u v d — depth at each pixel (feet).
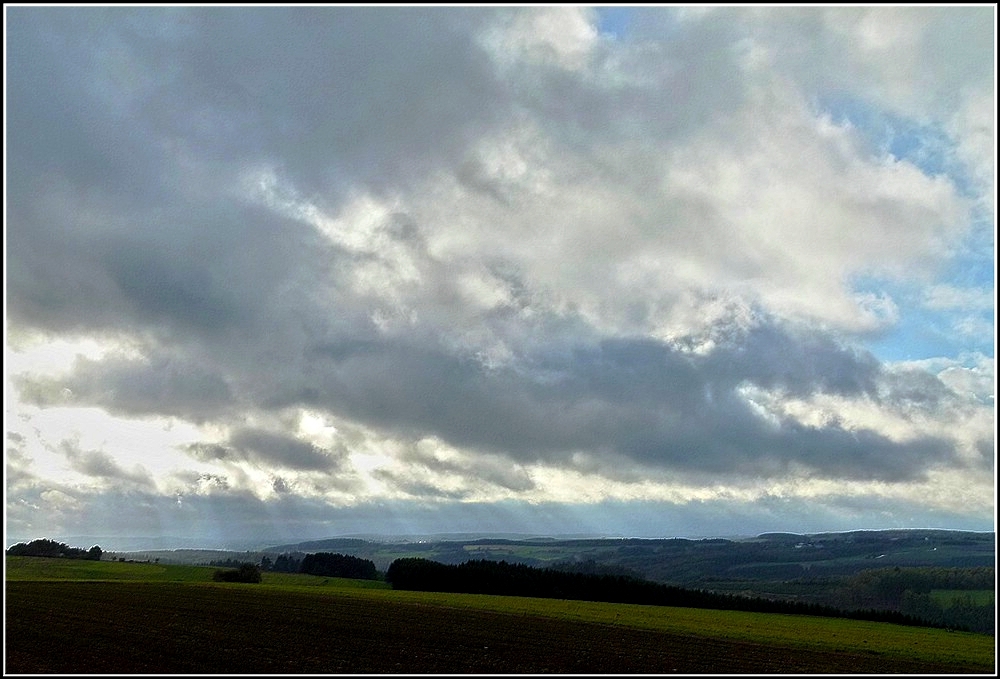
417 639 144.15
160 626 149.69
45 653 113.70
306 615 181.88
